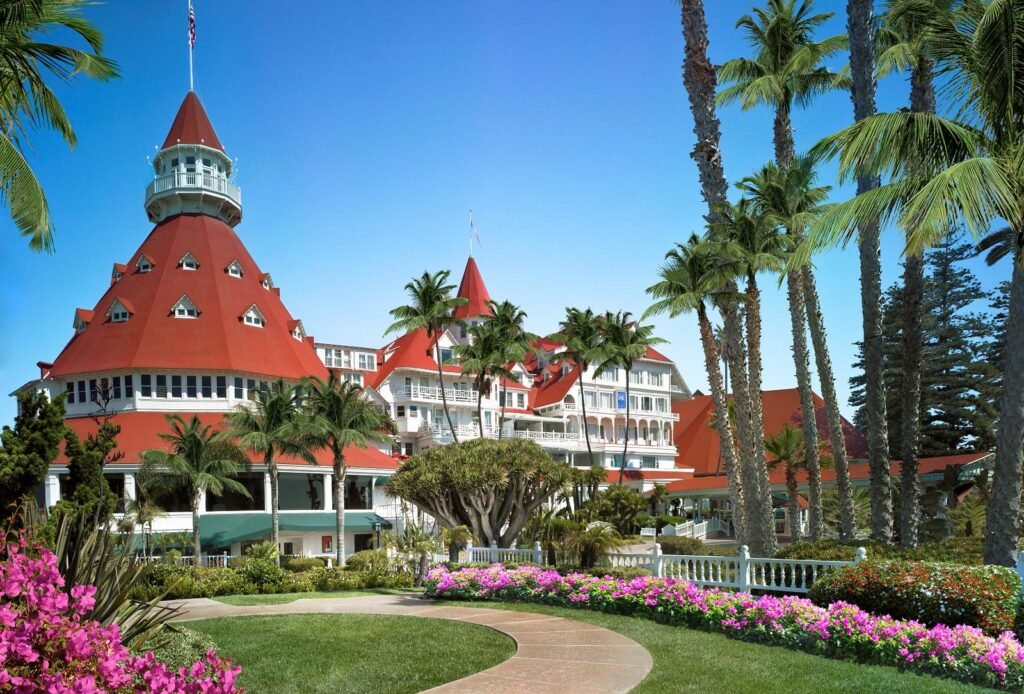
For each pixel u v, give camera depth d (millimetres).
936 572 12211
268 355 62188
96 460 18266
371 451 63219
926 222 12367
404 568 28625
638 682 9695
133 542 8883
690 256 28047
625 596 15625
